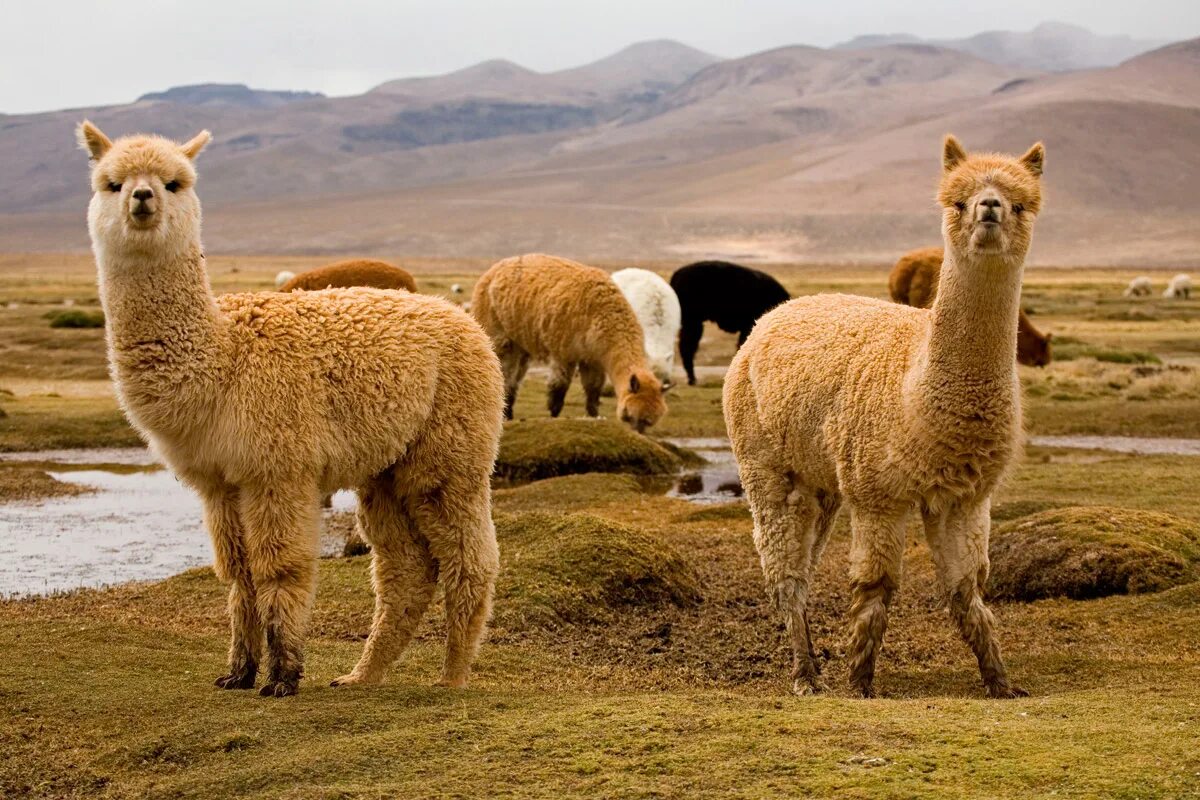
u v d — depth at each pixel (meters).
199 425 7.02
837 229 179.75
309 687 7.46
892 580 7.86
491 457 7.92
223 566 7.26
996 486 7.71
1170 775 5.33
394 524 7.88
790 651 9.65
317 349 7.25
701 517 15.00
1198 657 8.70
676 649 9.73
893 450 7.60
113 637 8.72
